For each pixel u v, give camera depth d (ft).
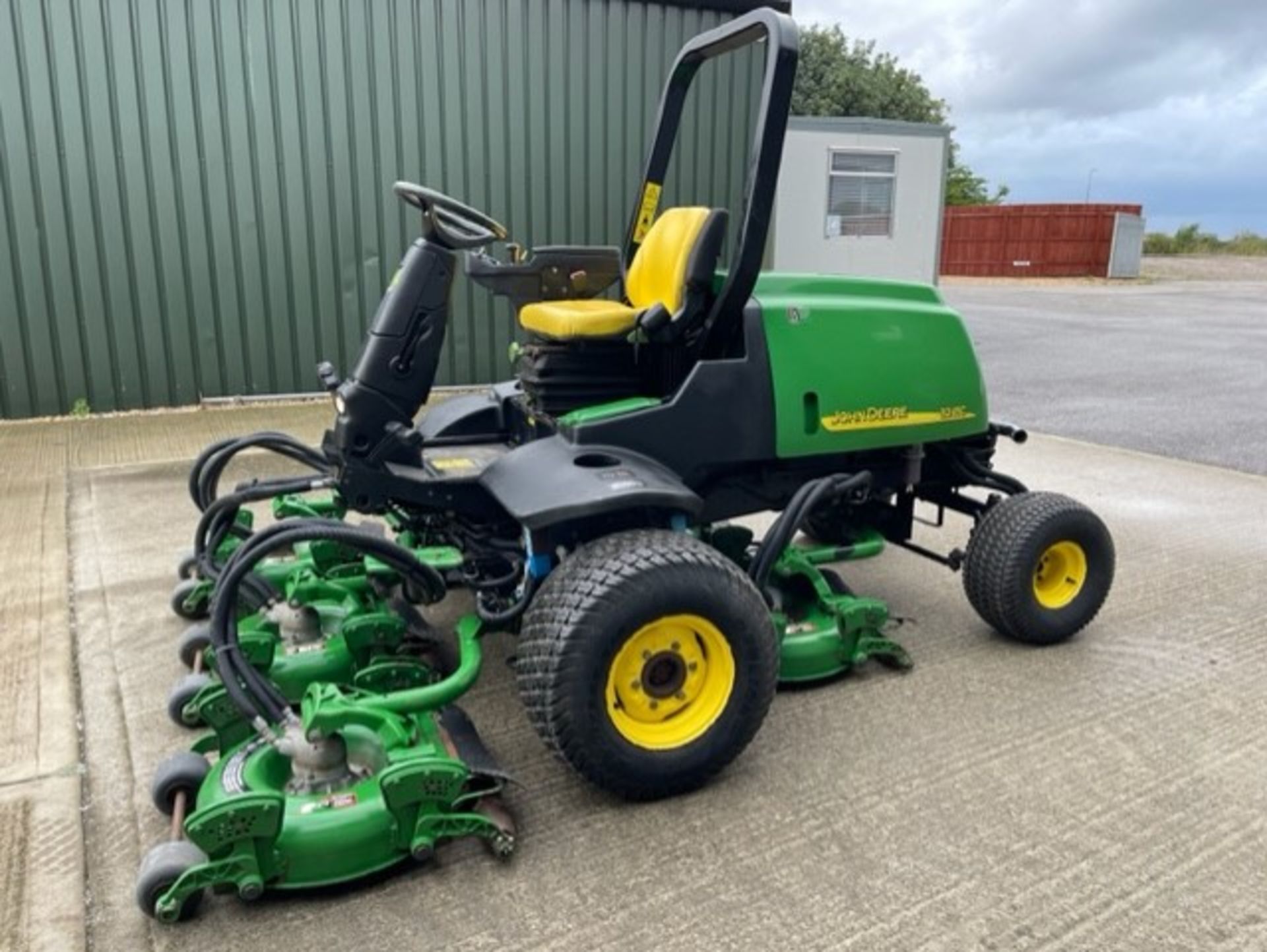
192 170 21.67
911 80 104.68
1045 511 10.18
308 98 22.22
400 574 8.95
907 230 33.99
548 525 7.87
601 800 7.77
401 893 6.68
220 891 6.48
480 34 23.22
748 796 7.81
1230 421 23.09
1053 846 7.16
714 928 6.34
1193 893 6.65
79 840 7.21
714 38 9.89
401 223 23.59
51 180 20.74
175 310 22.17
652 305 9.56
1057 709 9.21
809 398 9.34
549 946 6.20
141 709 9.09
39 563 12.77
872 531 11.11
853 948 6.16
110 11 20.45
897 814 7.55
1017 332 41.47
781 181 31.50
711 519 9.76
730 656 7.68
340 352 23.73
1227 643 10.66
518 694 9.39
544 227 24.86
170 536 13.87
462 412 11.18
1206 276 80.43
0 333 21.02
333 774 6.95
